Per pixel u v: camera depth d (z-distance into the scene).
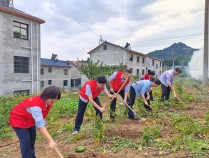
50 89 4.12
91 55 46.59
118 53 44.19
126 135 6.13
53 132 7.22
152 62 55.81
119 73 7.74
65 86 48.25
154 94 13.47
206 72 18.38
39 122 4.02
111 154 5.07
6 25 23.16
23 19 24.88
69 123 8.55
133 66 46.59
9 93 23.55
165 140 5.48
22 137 4.38
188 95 11.49
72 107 11.89
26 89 25.41
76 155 5.27
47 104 4.21
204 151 4.59
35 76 26.34
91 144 5.90
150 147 5.20
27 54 25.44
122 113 8.72
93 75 25.56
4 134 8.38
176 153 4.70
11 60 23.73
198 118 7.54
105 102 14.67
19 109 4.35
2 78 22.91
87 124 7.91
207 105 9.84
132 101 8.42
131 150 5.18
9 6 26.05
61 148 6.00
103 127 6.39
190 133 5.70
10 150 6.70
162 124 7.09
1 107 12.34
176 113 8.39
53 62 48.12
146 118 8.02
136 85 8.29
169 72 9.88
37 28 26.42
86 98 6.81
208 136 5.43
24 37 25.36
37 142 6.89
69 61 53.94
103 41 46.69
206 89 15.64
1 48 22.77
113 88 7.88
